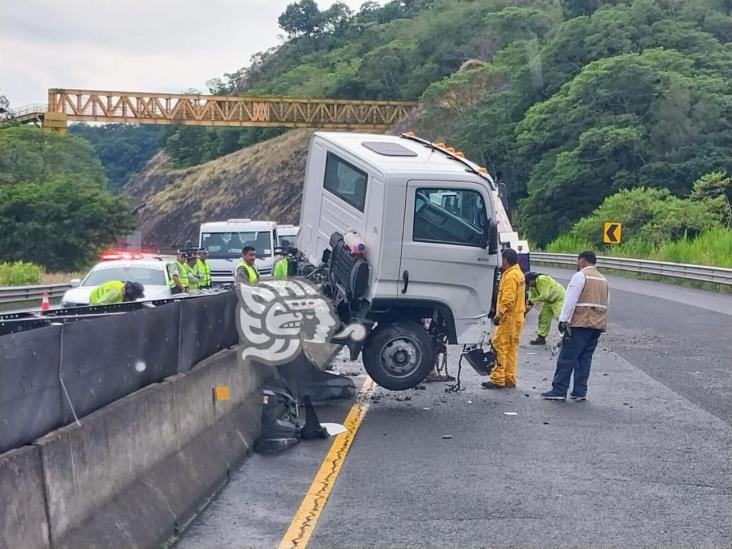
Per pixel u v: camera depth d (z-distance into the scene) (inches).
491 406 456.8
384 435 391.9
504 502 293.7
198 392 316.2
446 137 2810.0
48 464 197.3
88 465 217.2
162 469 267.6
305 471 331.6
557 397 470.6
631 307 977.5
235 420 359.3
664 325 807.1
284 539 256.8
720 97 2266.2
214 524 269.7
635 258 1646.2
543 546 252.7
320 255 509.4
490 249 463.5
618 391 496.1
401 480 319.6
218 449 323.0
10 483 181.0
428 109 2903.5
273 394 386.6
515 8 3631.9
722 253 1493.6
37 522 189.8
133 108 2965.1
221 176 4008.4
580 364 469.1
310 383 458.9
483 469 334.6
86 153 2797.7
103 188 2758.4
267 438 368.5
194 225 3937.0
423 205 458.3
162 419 274.7
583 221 2073.1
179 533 256.5
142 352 271.3
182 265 792.3
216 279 1121.4
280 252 633.6
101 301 468.8
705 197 2009.1
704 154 2209.6
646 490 307.4
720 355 628.4
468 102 2886.3
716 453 358.3
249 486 311.3
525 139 2516.0
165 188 4357.8
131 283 464.4
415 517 277.9
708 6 2908.5
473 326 466.9
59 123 2842.0
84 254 2052.2
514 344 507.8
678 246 1617.9
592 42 2714.1
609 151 2251.5
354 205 478.9
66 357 216.2
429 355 469.7
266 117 3132.4
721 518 277.6
